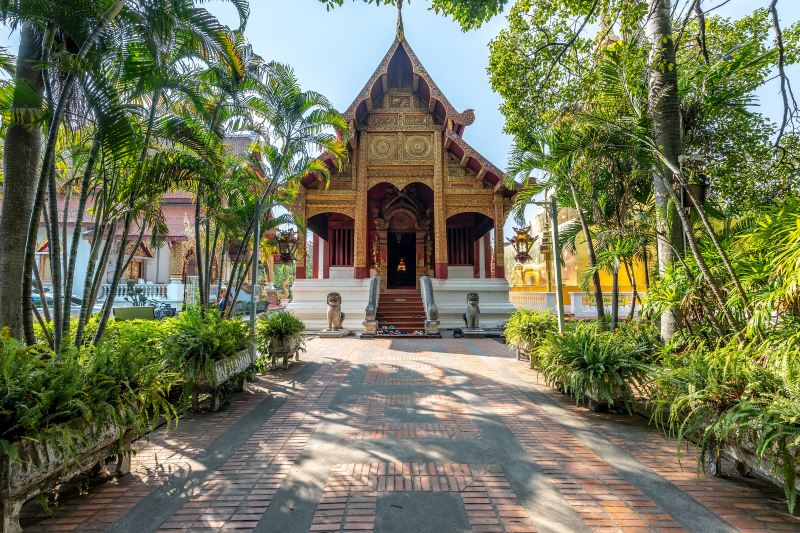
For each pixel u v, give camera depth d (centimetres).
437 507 285
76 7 414
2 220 428
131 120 545
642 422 473
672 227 548
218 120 783
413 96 1703
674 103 546
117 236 2112
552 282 1616
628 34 620
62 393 273
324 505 288
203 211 876
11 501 242
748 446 303
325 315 1552
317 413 509
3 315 414
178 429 451
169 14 473
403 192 1866
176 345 513
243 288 2548
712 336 487
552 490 309
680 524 264
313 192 1652
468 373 753
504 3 513
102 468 331
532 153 776
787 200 410
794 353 317
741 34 738
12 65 471
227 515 275
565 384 544
